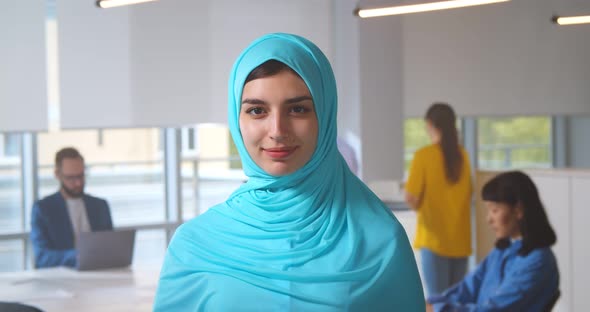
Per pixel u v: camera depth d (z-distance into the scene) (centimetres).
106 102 584
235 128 129
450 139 484
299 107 123
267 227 129
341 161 135
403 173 619
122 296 373
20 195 650
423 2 385
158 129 738
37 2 559
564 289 456
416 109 668
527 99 705
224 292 125
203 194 741
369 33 604
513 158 804
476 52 687
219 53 614
